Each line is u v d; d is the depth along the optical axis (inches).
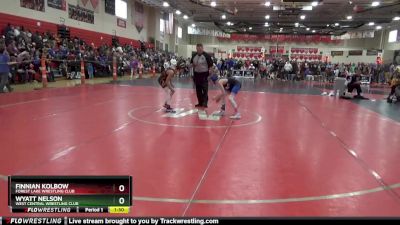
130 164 192.5
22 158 197.5
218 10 1307.8
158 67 1304.1
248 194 155.5
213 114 376.8
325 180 177.0
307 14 1387.8
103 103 432.8
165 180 169.9
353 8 1183.6
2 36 617.3
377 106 520.1
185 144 241.6
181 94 587.2
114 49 1033.5
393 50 1581.0
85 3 967.6
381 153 234.4
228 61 1401.3
